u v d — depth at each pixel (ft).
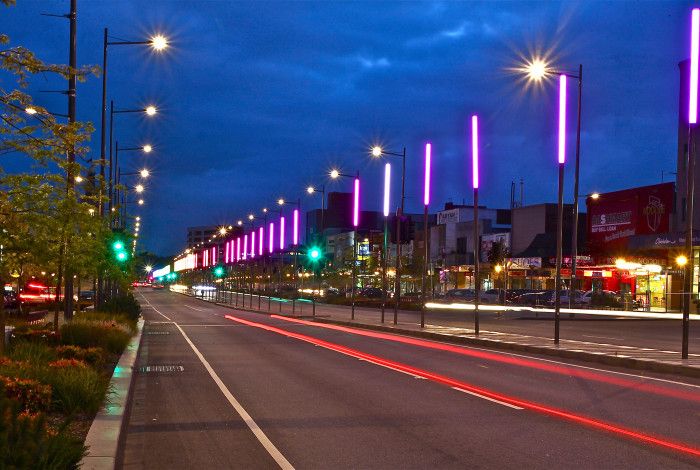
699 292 168.76
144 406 41.86
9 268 44.11
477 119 102.22
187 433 34.17
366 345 86.89
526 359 71.41
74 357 52.90
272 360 68.39
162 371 59.31
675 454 29.78
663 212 191.21
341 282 332.80
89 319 79.36
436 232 322.55
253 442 32.19
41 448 18.94
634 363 64.08
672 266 180.14
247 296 344.69
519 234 263.29
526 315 162.61
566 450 30.48
